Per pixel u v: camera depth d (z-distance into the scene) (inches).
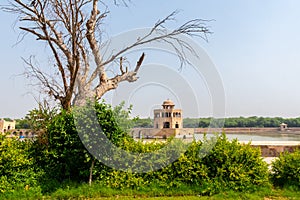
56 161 258.1
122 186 234.1
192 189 235.0
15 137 270.7
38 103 306.5
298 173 245.8
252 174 245.3
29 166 246.2
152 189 231.9
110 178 241.9
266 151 361.7
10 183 223.9
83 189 228.2
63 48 361.4
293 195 225.9
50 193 224.7
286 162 257.1
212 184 234.8
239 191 232.1
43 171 248.7
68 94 334.6
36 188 226.1
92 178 246.8
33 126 290.7
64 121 251.4
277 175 258.5
